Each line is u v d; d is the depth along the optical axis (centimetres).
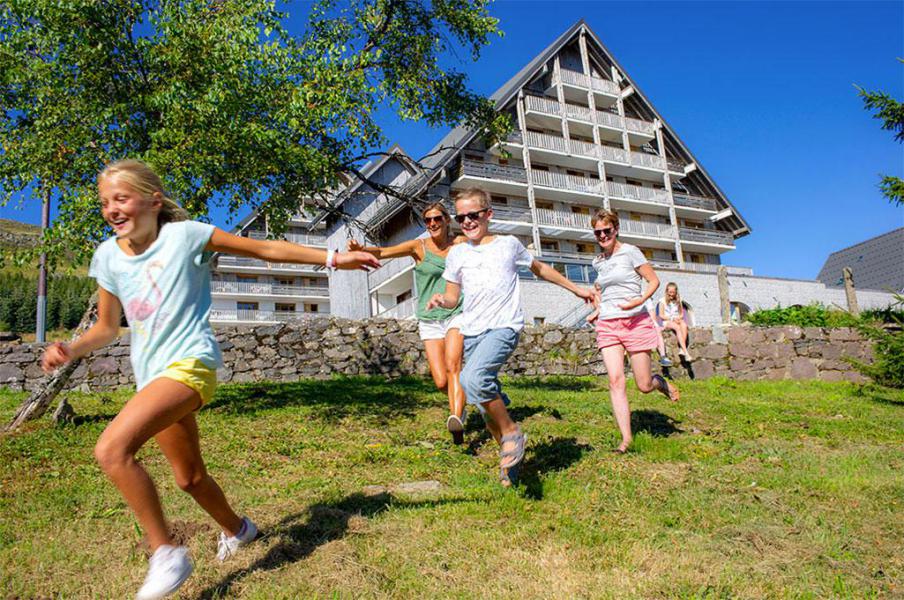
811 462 537
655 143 4353
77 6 832
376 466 528
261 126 858
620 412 557
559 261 3053
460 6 1115
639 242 4084
